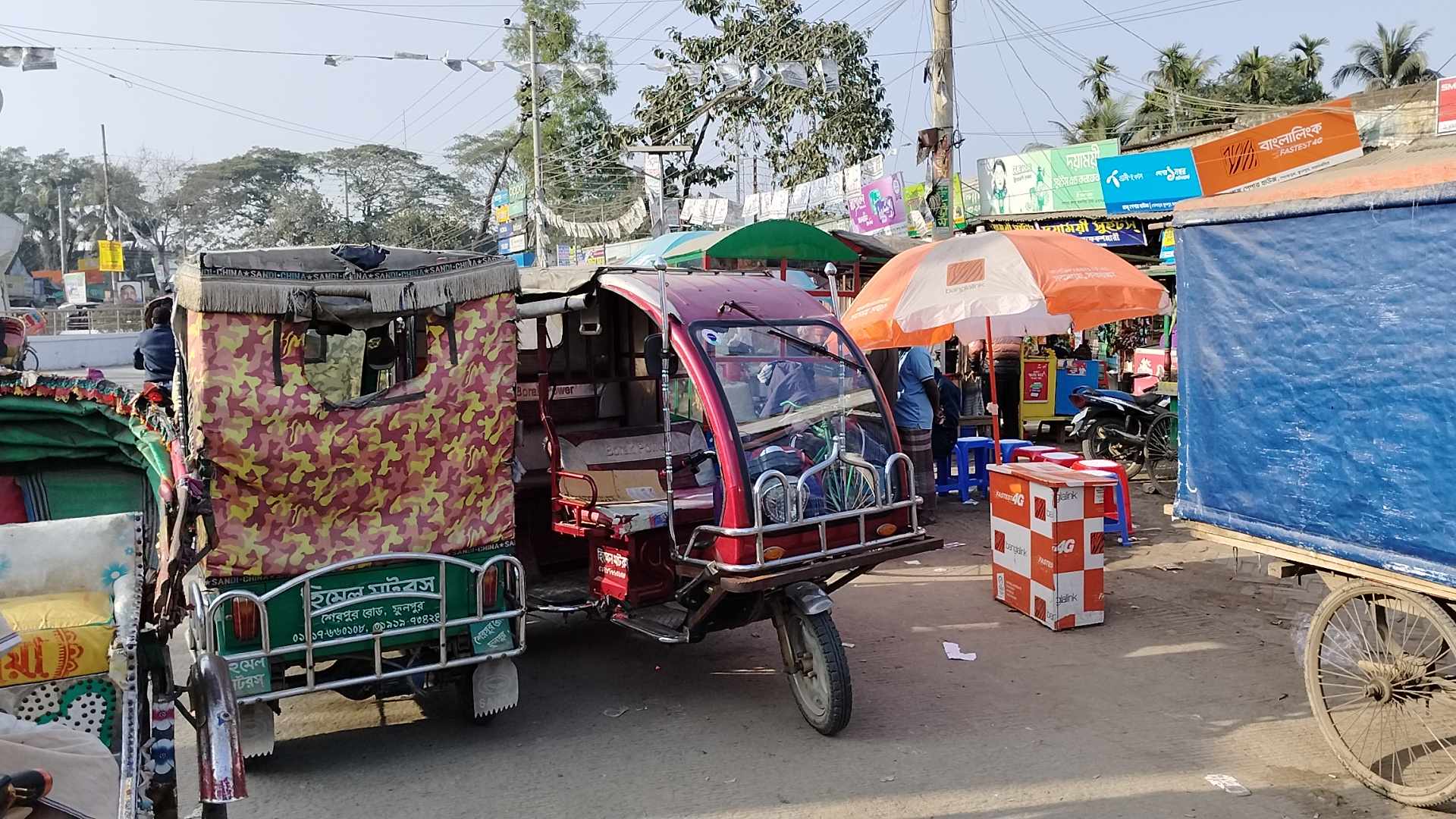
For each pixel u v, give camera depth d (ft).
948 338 30.68
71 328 145.28
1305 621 20.86
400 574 15.29
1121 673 18.31
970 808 13.44
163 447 11.21
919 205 55.26
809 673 15.96
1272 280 14.33
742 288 18.15
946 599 23.32
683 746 15.71
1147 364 44.60
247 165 186.50
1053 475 21.52
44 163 215.31
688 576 16.53
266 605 14.37
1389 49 115.03
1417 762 14.10
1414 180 12.35
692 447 21.99
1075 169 53.83
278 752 15.76
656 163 78.48
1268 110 55.31
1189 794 13.69
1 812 7.19
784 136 82.02
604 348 23.71
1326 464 13.71
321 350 16.92
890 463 16.98
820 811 13.46
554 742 16.02
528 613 19.22
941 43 42.04
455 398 15.44
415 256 15.42
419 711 17.54
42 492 12.96
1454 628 12.30
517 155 116.47
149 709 10.52
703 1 84.33
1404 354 12.65
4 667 8.65
